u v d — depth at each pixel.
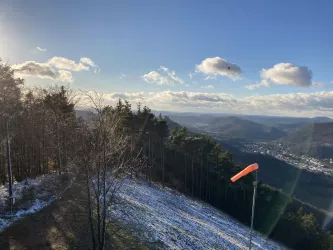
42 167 34.72
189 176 51.50
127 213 22.08
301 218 41.56
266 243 34.34
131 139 35.34
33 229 16.00
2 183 29.28
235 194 47.72
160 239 19.47
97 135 13.29
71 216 18.16
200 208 38.81
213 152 51.22
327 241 38.12
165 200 33.59
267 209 44.81
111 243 16.22
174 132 56.12
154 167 47.25
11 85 20.47
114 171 14.16
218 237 26.31
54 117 29.34
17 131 25.62
